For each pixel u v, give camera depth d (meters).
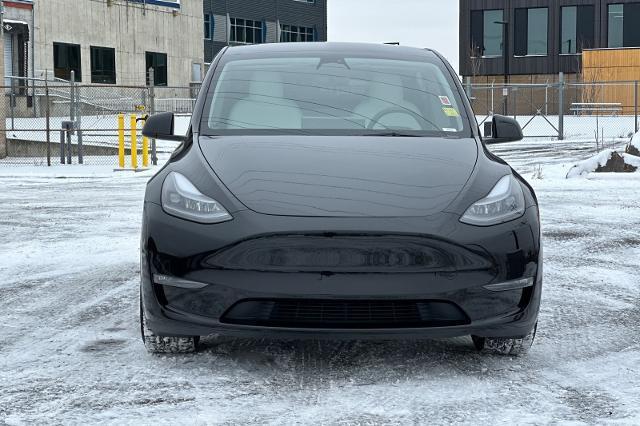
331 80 5.15
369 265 3.66
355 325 3.69
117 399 3.53
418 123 4.82
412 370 3.93
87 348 4.32
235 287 3.69
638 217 9.40
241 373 3.88
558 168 15.36
